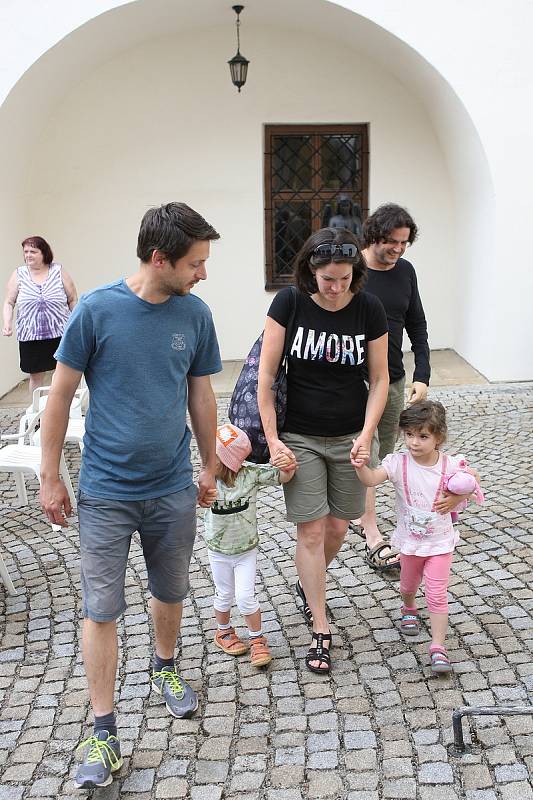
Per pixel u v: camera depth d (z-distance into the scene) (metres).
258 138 9.55
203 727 2.98
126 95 9.38
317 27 8.96
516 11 7.92
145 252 2.47
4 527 5.05
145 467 2.66
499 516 4.83
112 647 2.71
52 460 2.63
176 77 9.38
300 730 2.94
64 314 7.12
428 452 3.25
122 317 2.55
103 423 2.64
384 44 8.51
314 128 9.59
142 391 2.60
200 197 9.66
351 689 3.17
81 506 2.70
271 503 5.24
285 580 4.13
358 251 3.00
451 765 2.71
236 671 3.33
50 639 3.69
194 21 8.88
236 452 3.20
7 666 3.47
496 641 3.46
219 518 3.28
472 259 9.02
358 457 3.16
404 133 9.56
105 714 2.71
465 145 8.60
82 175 9.53
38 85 8.37
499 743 2.80
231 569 3.37
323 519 3.33
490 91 8.05
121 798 2.64
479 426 6.81
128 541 2.74
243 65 8.81
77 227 9.64
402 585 3.48
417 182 9.68
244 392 3.40
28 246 6.96
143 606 3.93
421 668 3.29
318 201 9.79
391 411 4.20
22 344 7.12
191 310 2.67
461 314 9.54
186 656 3.46
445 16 7.98
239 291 9.90
